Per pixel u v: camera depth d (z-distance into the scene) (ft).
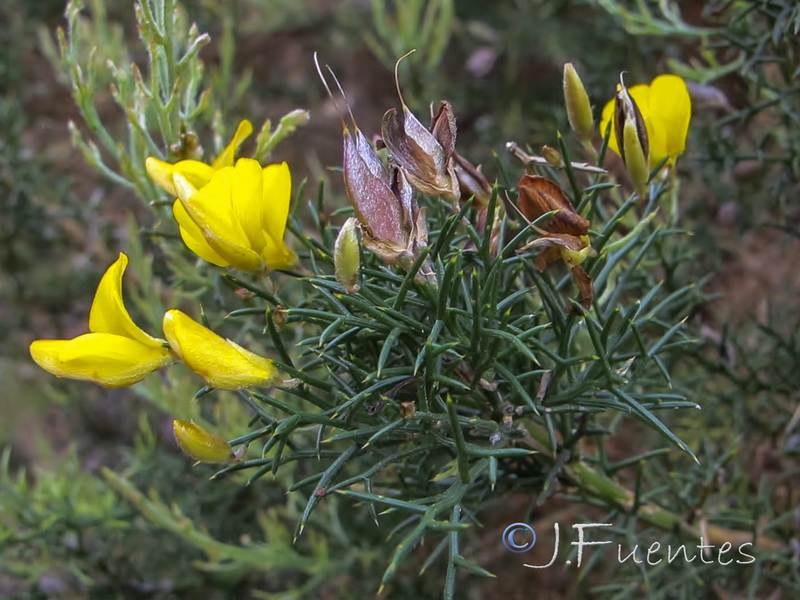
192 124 0.63
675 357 0.76
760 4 0.68
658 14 0.96
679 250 0.81
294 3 1.32
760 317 0.98
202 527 0.87
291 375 0.48
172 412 0.83
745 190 0.93
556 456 0.56
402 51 0.93
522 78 1.26
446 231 0.48
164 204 0.63
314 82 1.35
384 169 0.47
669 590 0.77
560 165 0.52
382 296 0.51
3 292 1.23
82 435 1.21
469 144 1.26
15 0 1.33
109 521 0.90
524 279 0.61
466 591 0.96
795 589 0.72
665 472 0.85
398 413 0.51
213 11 1.24
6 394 1.35
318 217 0.56
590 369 0.52
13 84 1.32
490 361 0.49
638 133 0.51
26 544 0.93
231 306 0.81
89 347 0.46
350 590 0.96
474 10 1.27
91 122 0.65
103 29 0.85
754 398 0.85
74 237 1.21
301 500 0.92
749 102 0.88
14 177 1.12
